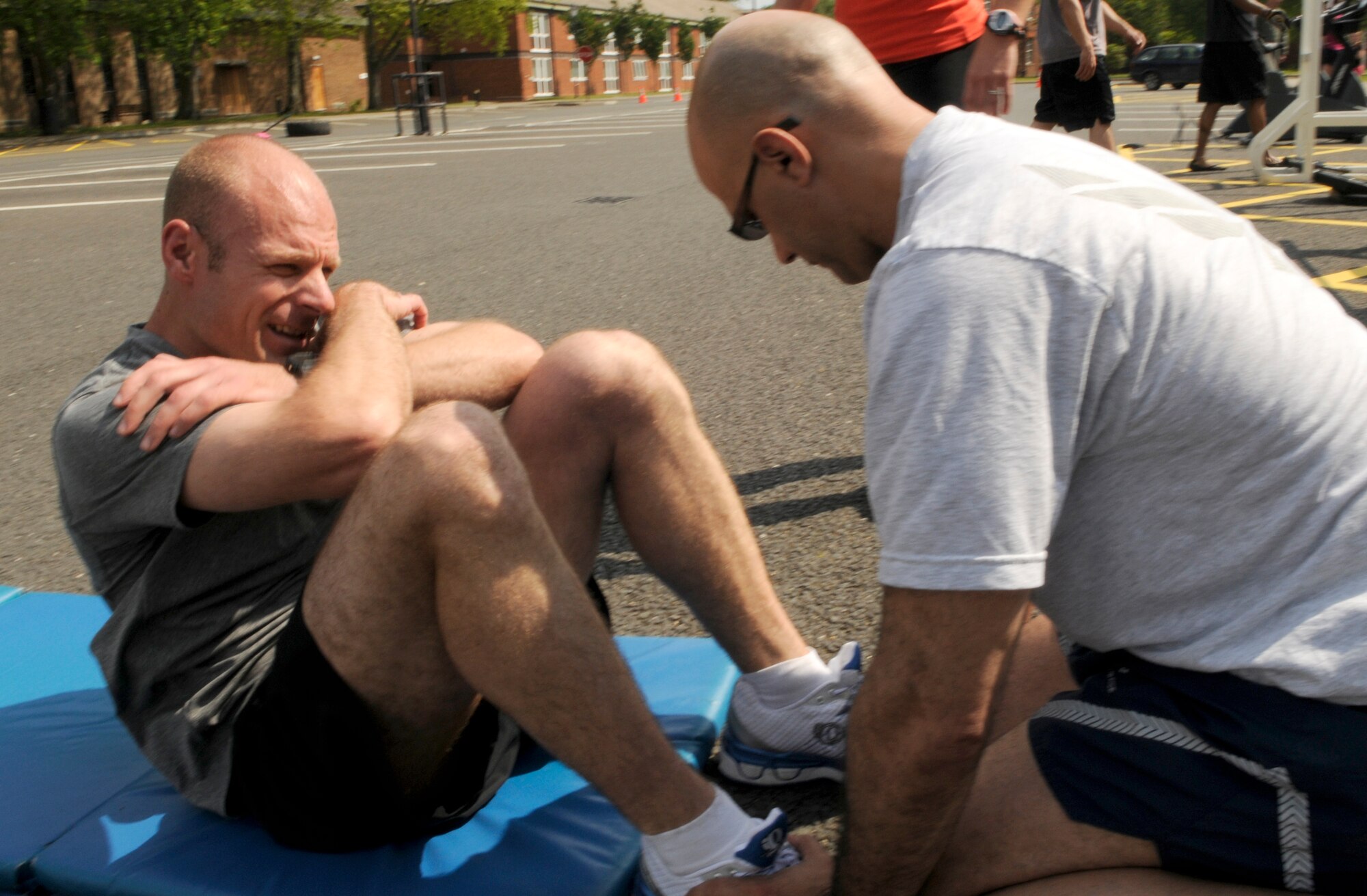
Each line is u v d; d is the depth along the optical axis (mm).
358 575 1375
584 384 1620
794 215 1354
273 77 40062
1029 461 1141
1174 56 30531
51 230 9656
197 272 1608
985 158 1218
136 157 19281
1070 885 1289
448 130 23922
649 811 1421
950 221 1176
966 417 1139
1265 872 1243
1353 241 5957
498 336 1954
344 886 1521
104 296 6535
